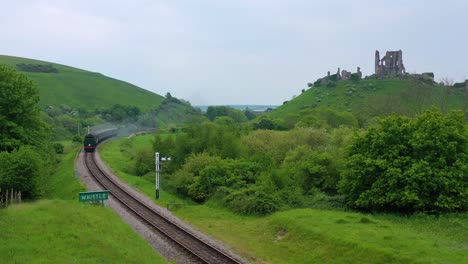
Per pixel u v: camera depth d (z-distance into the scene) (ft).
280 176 132.77
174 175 171.53
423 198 104.47
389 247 74.74
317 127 241.96
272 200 121.19
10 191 122.21
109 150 273.54
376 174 112.98
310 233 89.30
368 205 111.75
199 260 75.97
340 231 86.74
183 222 108.88
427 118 116.47
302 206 120.47
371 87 510.17
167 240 87.92
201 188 147.23
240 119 522.88
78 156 238.27
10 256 56.70
